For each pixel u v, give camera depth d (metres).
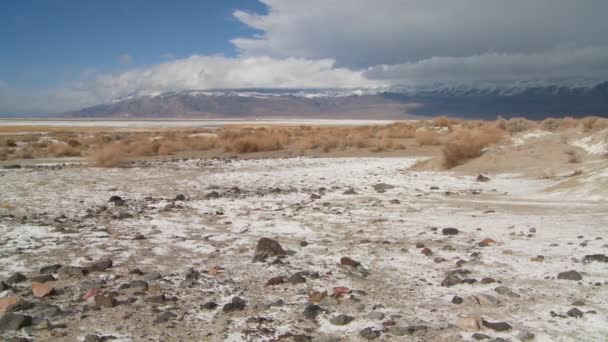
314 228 11.60
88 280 7.64
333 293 6.89
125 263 8.70
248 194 17.98
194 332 5.59
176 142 43.53
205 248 9.76
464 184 19.53
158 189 19.73
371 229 11.42
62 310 6.29
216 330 5.64
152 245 10.05
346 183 20.84
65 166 28.59
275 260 8.54
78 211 14.77
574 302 6.34
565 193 15.26
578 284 7.09
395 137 46.78
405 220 12.44
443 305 6.41
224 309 6.23
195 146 42.38
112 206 15.66
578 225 10.92
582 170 18.69
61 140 50.31
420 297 6.73
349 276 7.70
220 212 13.88
